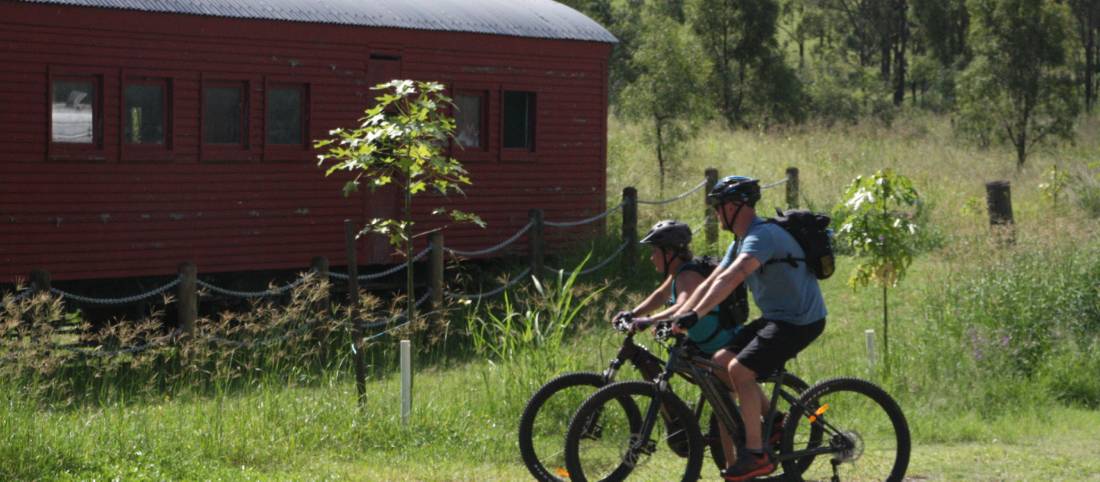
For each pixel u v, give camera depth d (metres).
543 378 14.00
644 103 31.84
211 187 21.39
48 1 19.33
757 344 9.16
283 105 22.19
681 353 9.58
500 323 15.77
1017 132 38.66
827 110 63.19
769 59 56.00
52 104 19.66
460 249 24.36
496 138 24.75
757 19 55.22
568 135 25.86
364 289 22.14
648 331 16.72
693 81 32.38
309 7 22.23
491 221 24.77
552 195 25.72
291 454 11.95
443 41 23.83
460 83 24.09
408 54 23.42
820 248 9.17
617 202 29.11
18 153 19.36
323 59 22.41
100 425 12.12
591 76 26.16
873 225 17.00
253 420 12.67
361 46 22.81
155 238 20.81
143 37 20.44
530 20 25.41
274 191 22.12
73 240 19.97
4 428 10.98
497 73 24.62
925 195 29.56
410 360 13.69
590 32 25.98
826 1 90.62
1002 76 38.75
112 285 21.62
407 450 12.30
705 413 13.31
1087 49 74.25
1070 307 17.02
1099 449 12.35
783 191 30.66
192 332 18.31
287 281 23.23
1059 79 39.19
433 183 14.70
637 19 58.81
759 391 9.38
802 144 38.91
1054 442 12.88
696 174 32.97
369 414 13.12
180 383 14.76
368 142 14.09
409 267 14.88
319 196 22.70
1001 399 14.98
